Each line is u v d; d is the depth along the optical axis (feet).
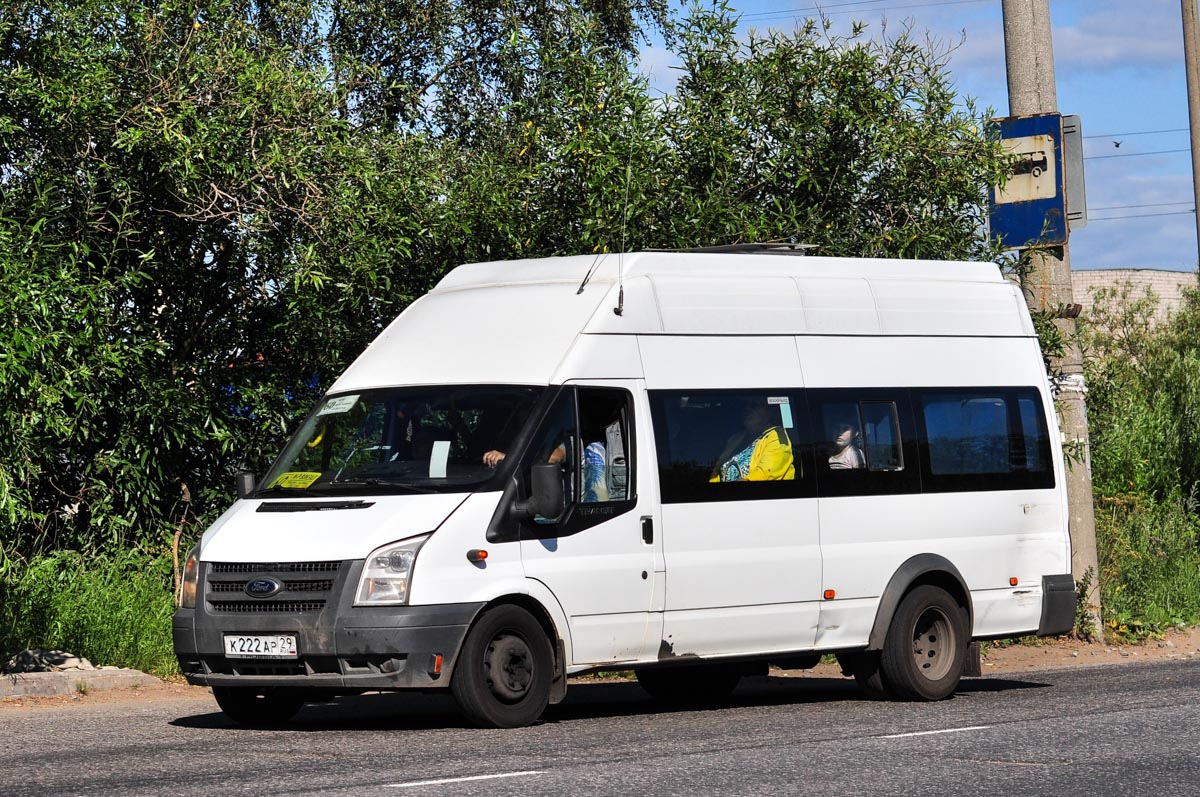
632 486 38.14
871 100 59.06
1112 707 39.27
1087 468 63.98
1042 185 61.57
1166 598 72.54
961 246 59.82
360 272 54.54
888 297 44.50
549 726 36.40
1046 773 28.60
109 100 53.62
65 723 38.14
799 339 42.19
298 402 60.23
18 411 45.70
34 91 51.13
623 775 28.12
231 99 54.70
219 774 28.60
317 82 57.00
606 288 39.19
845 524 41.93
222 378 60.18
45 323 48.21
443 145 65.41
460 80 79.66
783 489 40.81
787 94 59.26
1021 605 45.60
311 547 34.99
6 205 50.39
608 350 38.52
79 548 56.29
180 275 58.54
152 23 55.16
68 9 53.21
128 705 42.91
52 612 49.08
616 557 37.58
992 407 45.80
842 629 41.81
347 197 54.29
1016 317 47.39
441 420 37.47
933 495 43.83
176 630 36.27
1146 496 89.25
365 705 43.27
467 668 34.96
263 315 59.82
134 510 56.85
